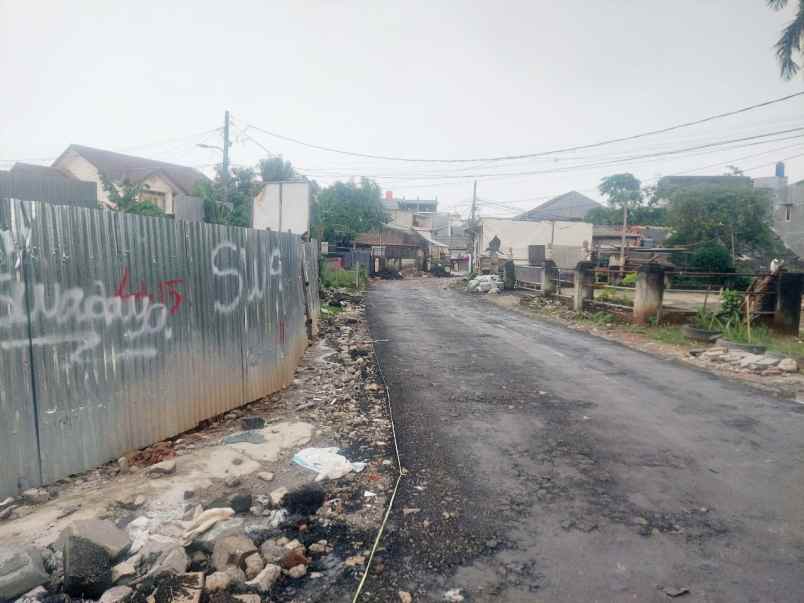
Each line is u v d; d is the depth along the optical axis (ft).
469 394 24.57
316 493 13.92
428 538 12.10
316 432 18.92
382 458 16.80
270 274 24.12
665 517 13.12
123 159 104.99
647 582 10.48
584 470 15.93
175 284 17.08
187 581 9.52
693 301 63.67
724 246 95.91
